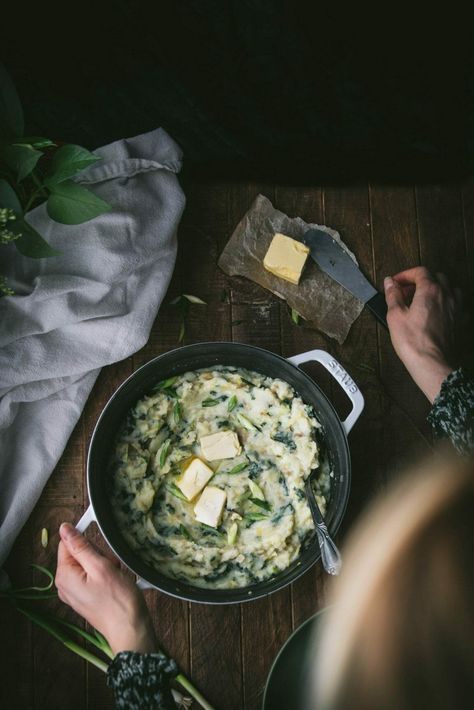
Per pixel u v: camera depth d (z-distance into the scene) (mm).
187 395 1264
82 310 1294
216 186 1445
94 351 1313
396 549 631
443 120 1634
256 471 1260
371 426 1401
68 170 1171
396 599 598
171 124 1612
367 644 580
